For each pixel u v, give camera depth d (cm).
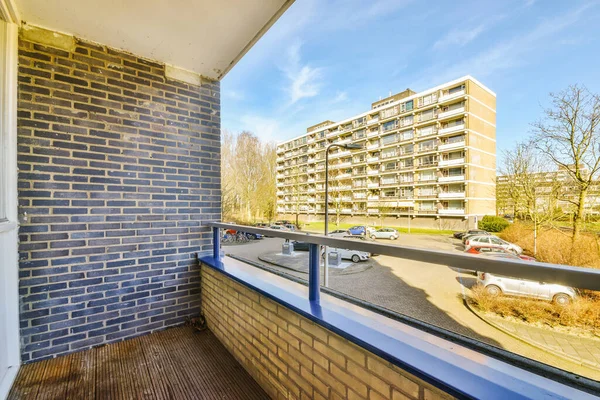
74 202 203
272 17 194
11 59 178
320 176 4025
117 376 174
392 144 3161
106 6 179
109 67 222
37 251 189
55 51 200
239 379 172
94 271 210
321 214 3953
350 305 134
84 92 210
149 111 239
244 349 184
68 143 202
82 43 211
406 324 111
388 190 3216
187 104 260
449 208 2742
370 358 98
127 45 222
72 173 203
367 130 3425
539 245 877
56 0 171
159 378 173
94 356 197
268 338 158
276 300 146
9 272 172
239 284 191
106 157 217
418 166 2936
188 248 256
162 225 242
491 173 2880
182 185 254
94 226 211
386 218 3161
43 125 193
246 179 2878
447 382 73
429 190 2856
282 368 146
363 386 101
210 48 229
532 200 1005
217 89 281
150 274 235
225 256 268
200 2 179
